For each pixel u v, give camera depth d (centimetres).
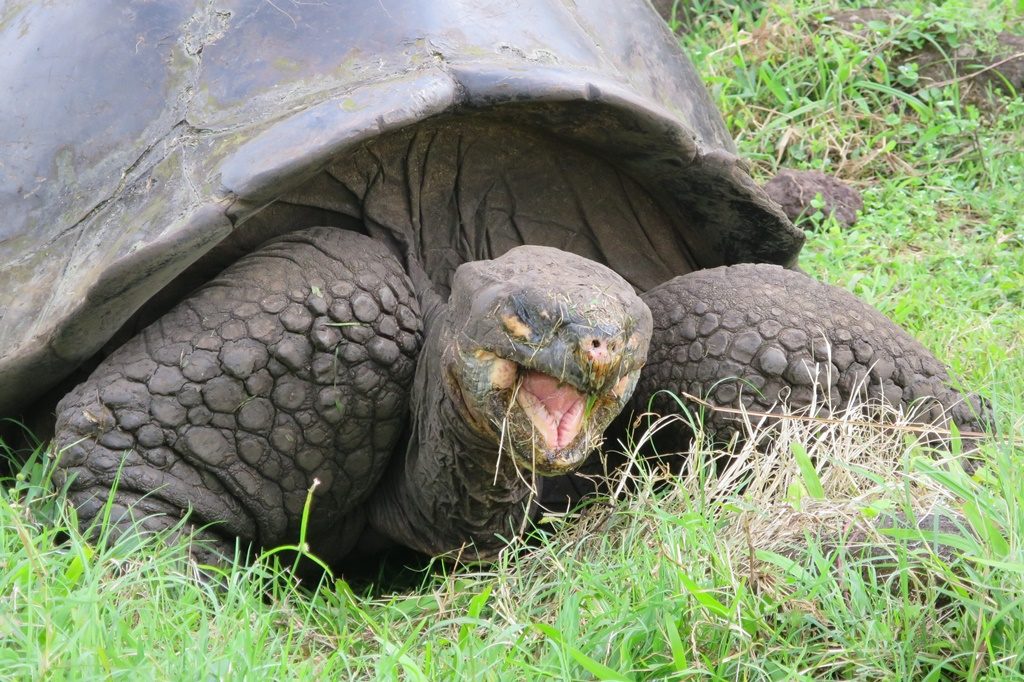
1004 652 407
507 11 586
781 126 1059
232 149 523
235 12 574
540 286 456
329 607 503
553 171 618
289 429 548
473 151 597
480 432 493
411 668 390
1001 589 412
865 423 532
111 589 422
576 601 441
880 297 835
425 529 570
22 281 560
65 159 572
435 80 530
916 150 1048
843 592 450
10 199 579
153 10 589
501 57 559
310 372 546
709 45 1155
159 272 508
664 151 592
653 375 601
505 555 540
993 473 510
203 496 541
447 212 605
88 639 388
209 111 546
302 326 543
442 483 535
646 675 420
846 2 1184
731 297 596
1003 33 1115
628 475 549
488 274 479
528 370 463
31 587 422
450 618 474
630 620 430
